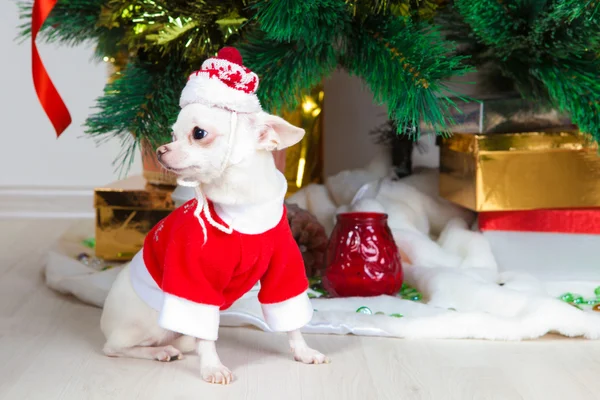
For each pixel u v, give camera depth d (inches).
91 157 117.7
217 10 64.7
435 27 65.9
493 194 74.6
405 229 79.4
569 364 55.2
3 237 101.3
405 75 60.9
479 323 60.7
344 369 54.2
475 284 66.2
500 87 84.1
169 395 49.7
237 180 50.3
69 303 71.3
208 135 48.9
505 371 53.9
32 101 116.8
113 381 52.1
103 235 85.1
